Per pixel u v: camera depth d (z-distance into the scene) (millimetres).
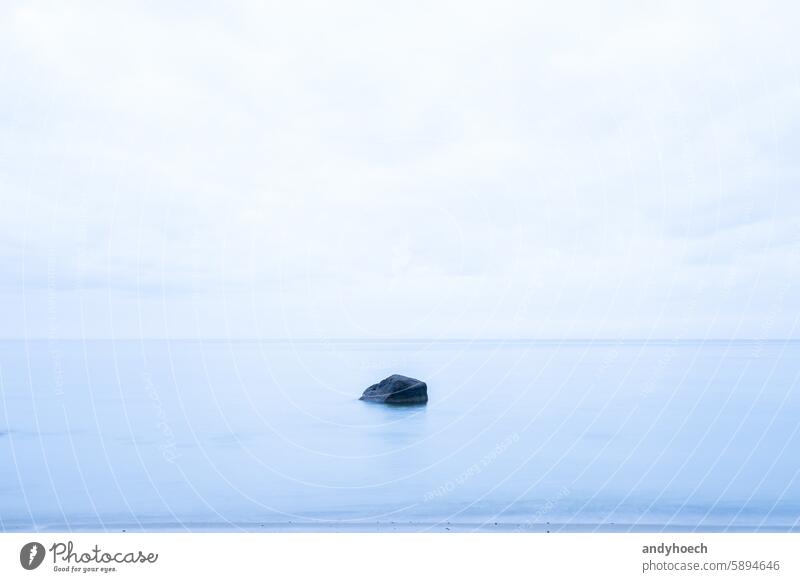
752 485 5574
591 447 6211
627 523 4945
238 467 5828
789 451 6008
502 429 6605
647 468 5750
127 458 5906
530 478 5746
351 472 5848
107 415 6492
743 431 6453
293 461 5898
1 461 5801
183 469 5754
